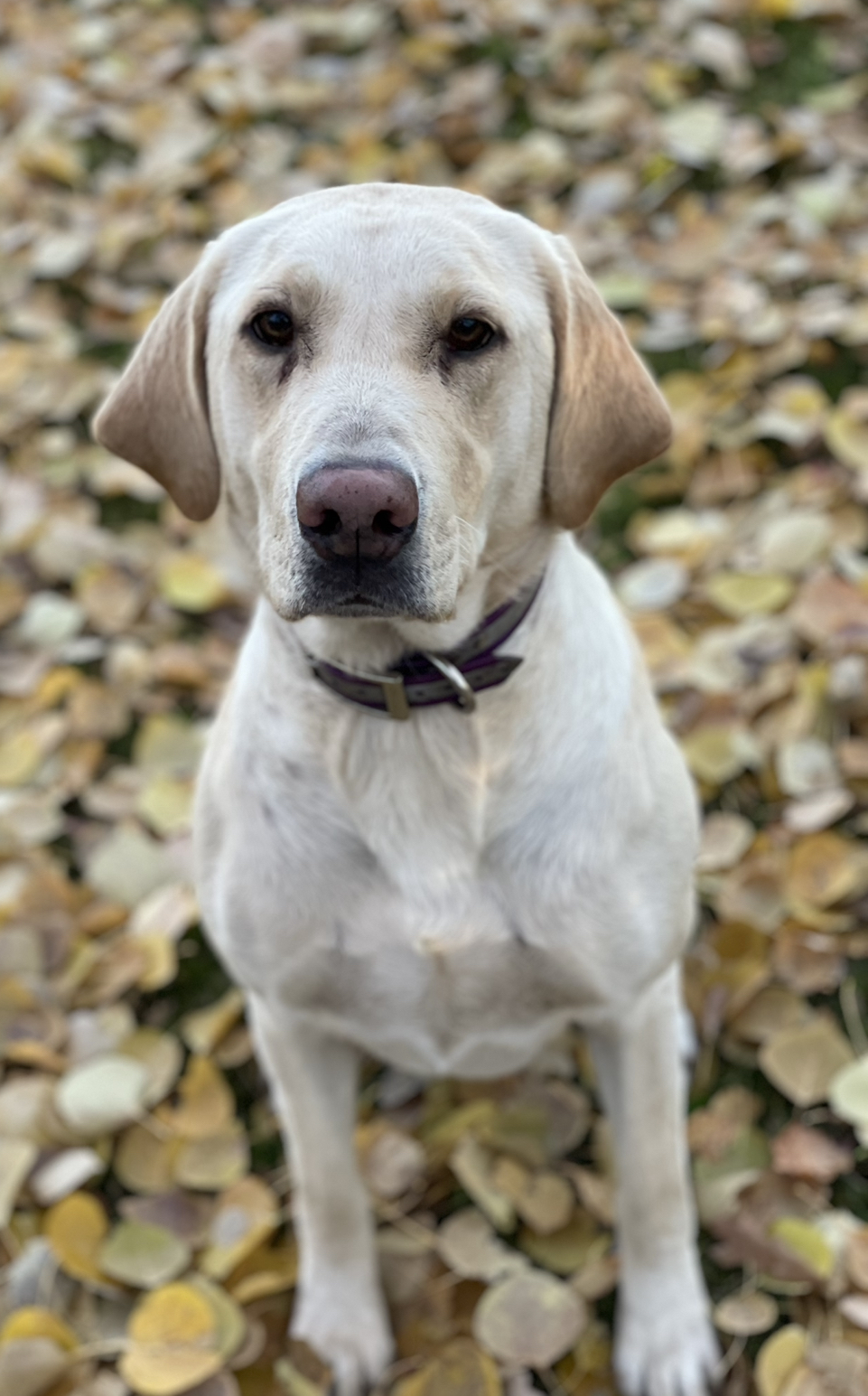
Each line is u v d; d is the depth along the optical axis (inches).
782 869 106.7
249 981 80.4
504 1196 93.0
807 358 146.3
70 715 127.3
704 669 120.3
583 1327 86.7
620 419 73.5
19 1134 98.0
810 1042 96.7
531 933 75.0
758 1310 87.0
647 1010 80.7
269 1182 99.3
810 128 167.2
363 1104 102.4
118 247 171.8
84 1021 104.9
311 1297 89.3
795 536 127.0
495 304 66.4
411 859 74.2
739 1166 95.6
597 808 74.2
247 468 70.3
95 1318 91.3
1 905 111.9
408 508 60.6
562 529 73.3
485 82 182.2
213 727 83.5
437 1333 89.2
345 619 68.7
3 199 185.0
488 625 71.1
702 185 167.9
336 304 65.6
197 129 187.5
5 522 145.8
